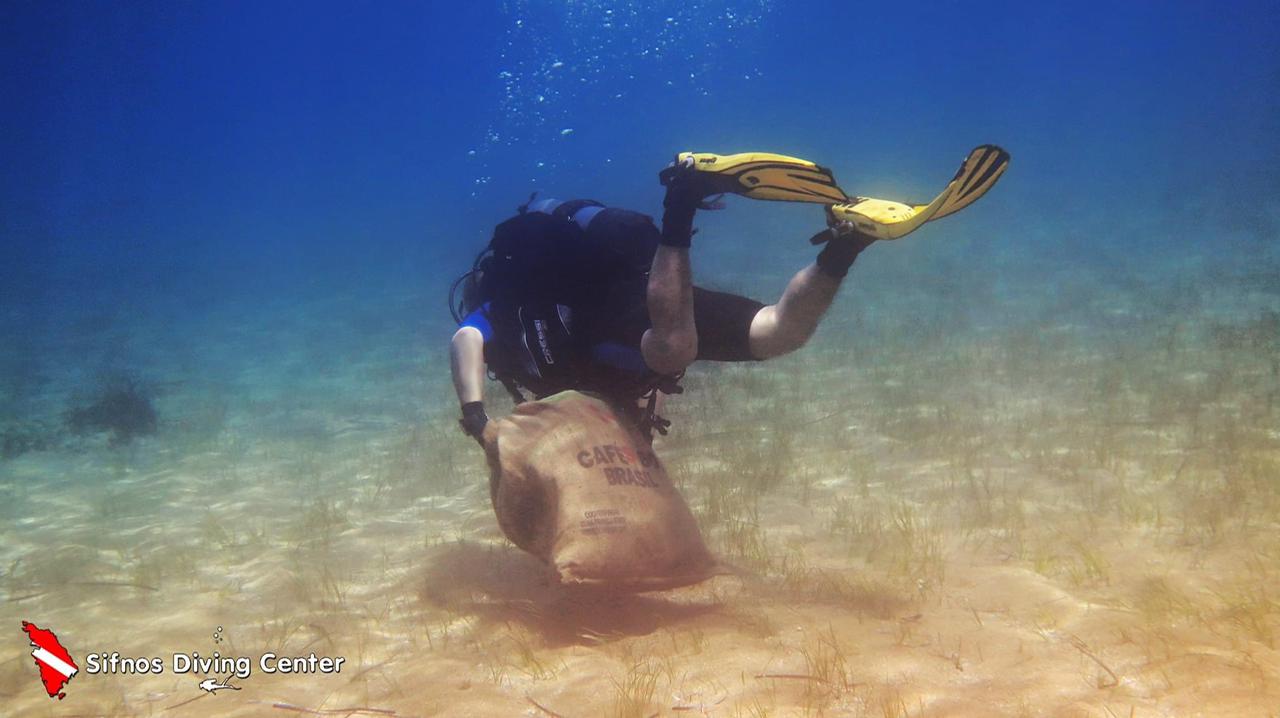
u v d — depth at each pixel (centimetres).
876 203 312
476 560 458
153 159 15800
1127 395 693
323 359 1400
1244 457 508
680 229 319
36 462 852
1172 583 349
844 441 639
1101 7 11144
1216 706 250
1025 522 445
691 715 272
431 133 16150
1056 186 4444
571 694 293
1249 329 874
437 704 294
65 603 443
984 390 755
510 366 394
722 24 11456
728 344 353
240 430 912
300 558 484
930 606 347
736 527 477
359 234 6481
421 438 781
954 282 1538
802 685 285
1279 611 311
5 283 4316
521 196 6712
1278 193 2759
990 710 260
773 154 314
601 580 334
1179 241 1912
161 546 536
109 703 320
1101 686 268
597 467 359
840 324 1184
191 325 2181
